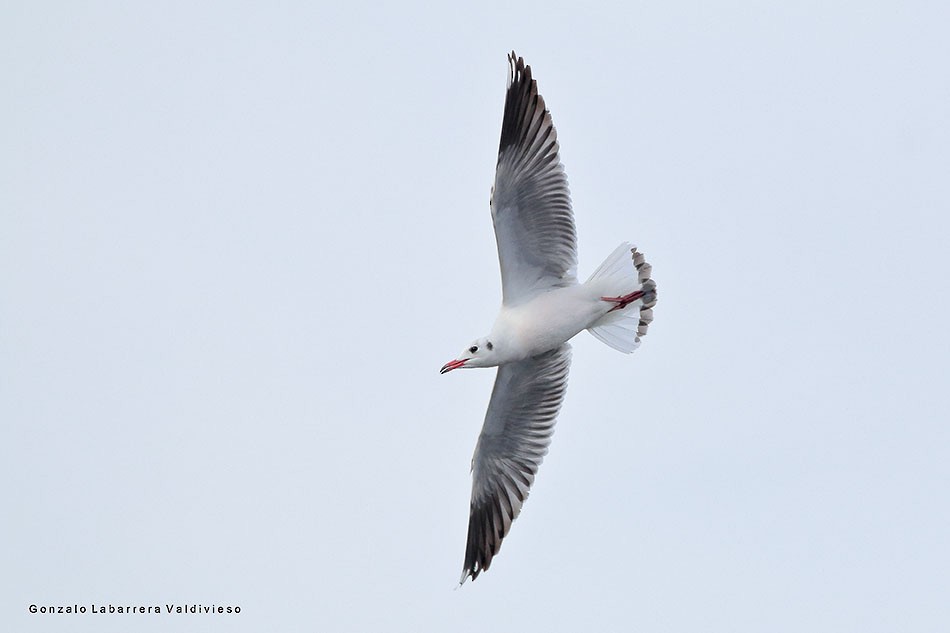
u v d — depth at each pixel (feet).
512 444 52.95
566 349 51.62
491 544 53.42
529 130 47.29
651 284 47.34
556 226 47.88
